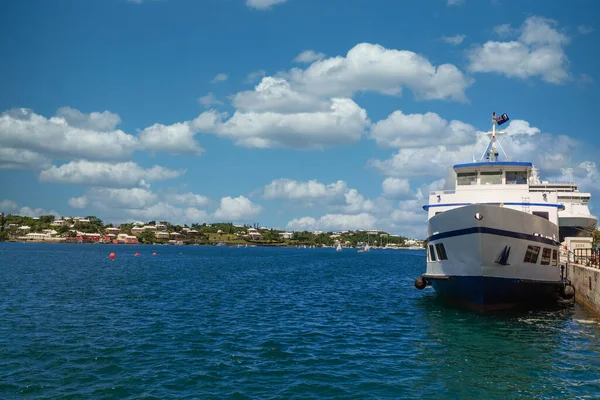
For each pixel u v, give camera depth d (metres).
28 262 102.88
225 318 33.91
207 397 17.64
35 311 35.09
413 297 48.28
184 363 21.92
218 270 89.12
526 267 33.44
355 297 48.00
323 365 22.14
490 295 32.53
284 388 18.81
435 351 24.84
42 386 18.47
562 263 48.06
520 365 22.36
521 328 30.25
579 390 19.06
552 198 38.00
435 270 36.91
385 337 28.19
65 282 57.88
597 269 36.97
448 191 41.50
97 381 19.19
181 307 38.59
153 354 23.39
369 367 21.92
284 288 56.38
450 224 33.41
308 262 135.12
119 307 37.88
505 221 31.59
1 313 33.84
